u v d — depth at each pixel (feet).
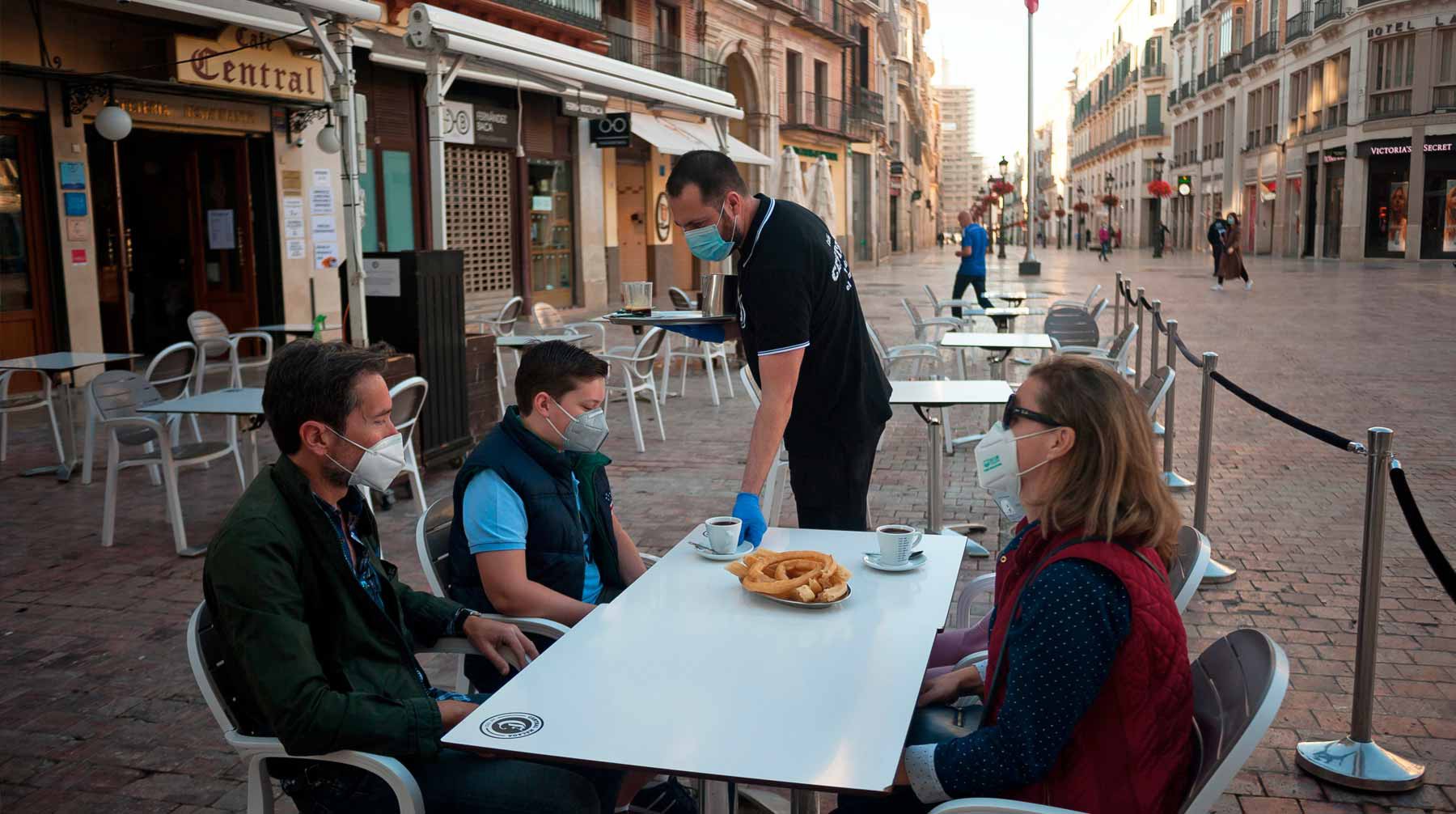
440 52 24.29
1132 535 6.52
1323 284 84.28
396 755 7.38
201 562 18.86
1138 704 6.21
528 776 7.70
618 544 11.19
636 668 7.35
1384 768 11.14
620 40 72.08
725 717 6.59
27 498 23.16
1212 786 5.95
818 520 12.73
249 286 46.44
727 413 33.04
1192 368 40.45
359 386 7.64
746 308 11.65
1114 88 262.88
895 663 7.38
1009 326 36.52
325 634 7.77
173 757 11.96
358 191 23.00
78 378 37.68
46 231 37.24
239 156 45.57
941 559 9.80
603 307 71.67
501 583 9.74
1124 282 46.96
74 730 12.59
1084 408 6.54
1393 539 19.26
